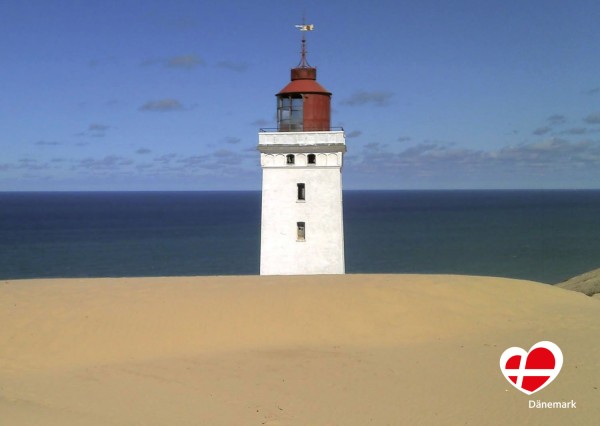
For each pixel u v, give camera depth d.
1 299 26.00
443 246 104.19
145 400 17.72
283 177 36.06
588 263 82.25
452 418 16.75
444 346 22.61
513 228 140.62
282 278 29.97
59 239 121.38
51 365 20.92
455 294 27.25
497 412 17.17
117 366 20.67
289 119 36.47
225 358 21.28
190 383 19.08
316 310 25.00
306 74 36.91
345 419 16.58
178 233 134.50
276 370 20.16
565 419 16.80
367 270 78.06
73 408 16.94
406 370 20.22
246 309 24.91
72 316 24.20
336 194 35.75
